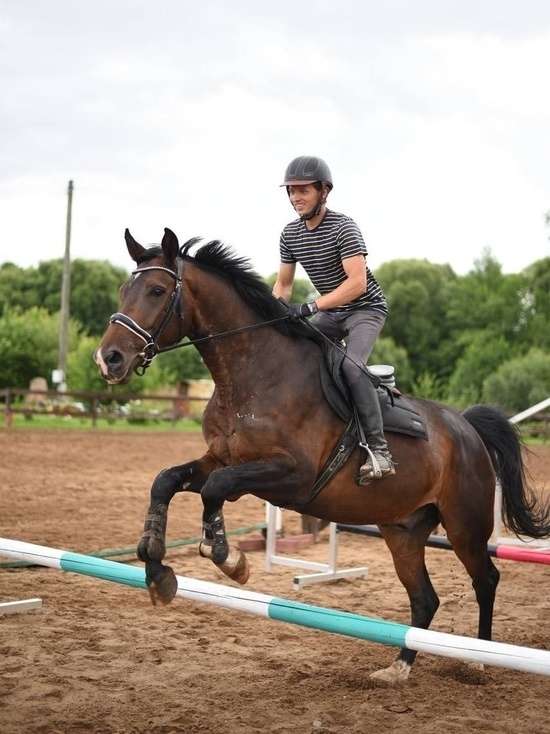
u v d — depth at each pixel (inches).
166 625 259.0
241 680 208.1
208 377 2000.5
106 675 206.2
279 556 377.1
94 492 569.3
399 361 2176.4
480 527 237.3
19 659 214.8
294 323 206.5
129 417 1253.1
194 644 239.5
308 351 205.9
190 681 205.0
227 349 199.2
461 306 2372.0
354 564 383.6
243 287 202.7
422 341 2459.4
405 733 176.4
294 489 193.9
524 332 2217.0
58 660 215.8
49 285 3125.0
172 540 419.5
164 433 1103.0
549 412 1445.6
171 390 1592.0
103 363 183.0
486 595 239.5
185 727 173.9
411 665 216.4
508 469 252.5
